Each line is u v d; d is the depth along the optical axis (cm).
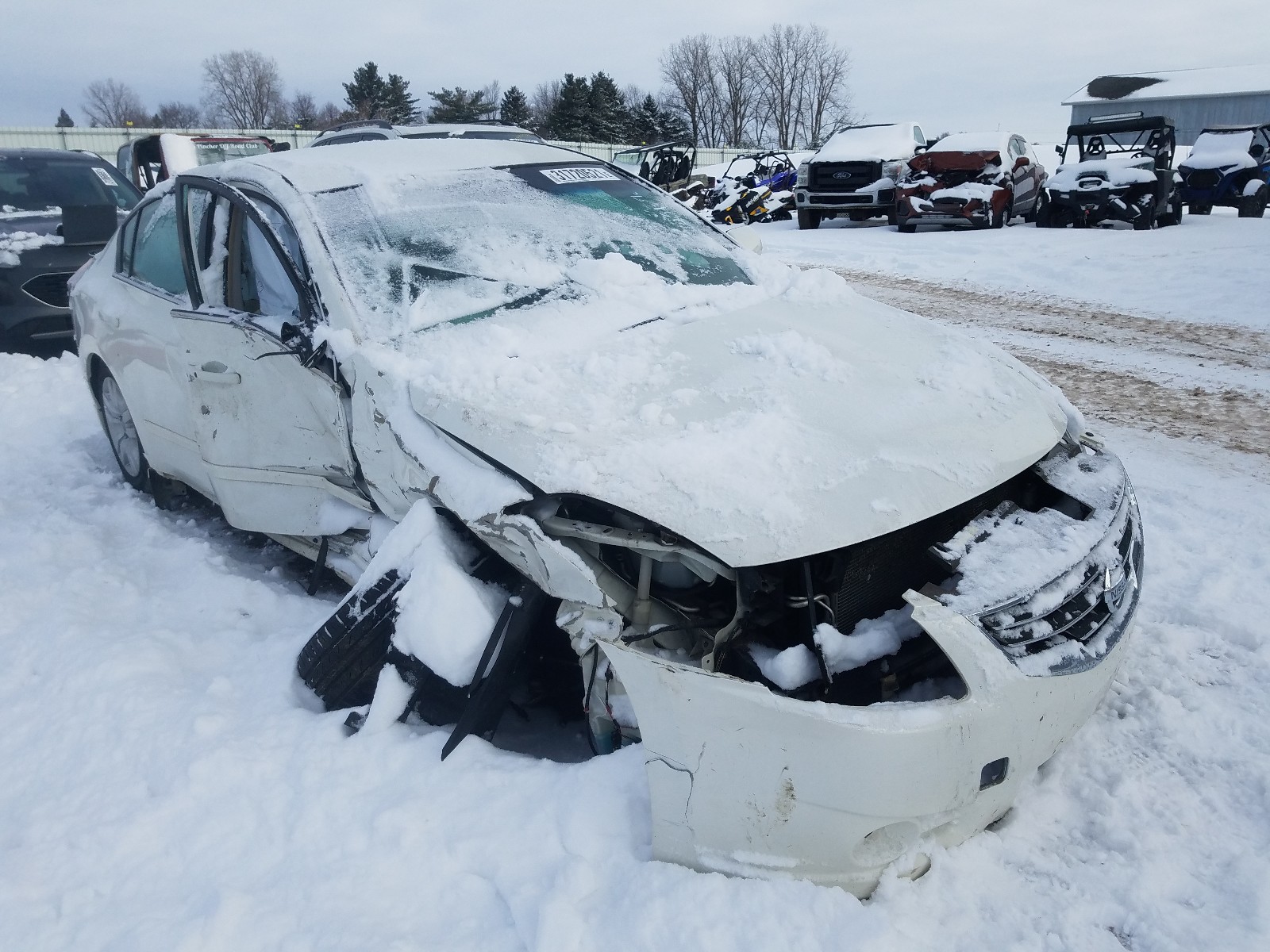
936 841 220
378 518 309
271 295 359
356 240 336
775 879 212
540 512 238
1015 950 206
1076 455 289
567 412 258
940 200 1517
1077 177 1467
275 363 333
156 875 239
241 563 429
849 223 1859
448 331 310
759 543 216
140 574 412
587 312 325
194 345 366
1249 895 218
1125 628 246
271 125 7900
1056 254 1211
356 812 246
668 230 402
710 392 270
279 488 354
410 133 1084
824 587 229
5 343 808
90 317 499
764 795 206
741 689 204
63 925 226
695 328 317
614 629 221
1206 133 1883
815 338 311
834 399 267
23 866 244
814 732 201
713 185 2227
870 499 228
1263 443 532
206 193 394
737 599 224
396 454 279
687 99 7631
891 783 202
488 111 6850
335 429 311
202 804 258
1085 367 716
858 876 213
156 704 303
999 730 211
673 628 231
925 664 228
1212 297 925
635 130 6962
